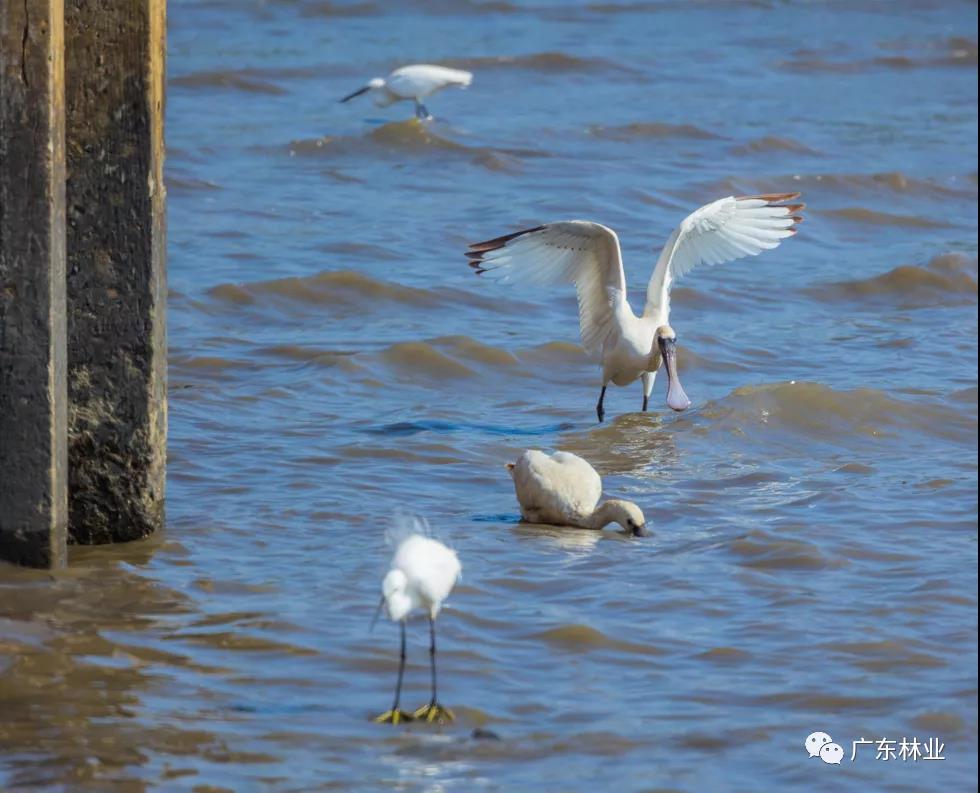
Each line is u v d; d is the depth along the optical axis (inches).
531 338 874.8
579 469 591.5
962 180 1306.6
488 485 641.0
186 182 1219.9
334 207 1170.0
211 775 399.2
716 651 475.2
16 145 488.1
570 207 1182.3
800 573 537.6
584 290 740.0
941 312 962.1
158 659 462.9
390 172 1284.4
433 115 1477.6
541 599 512.7
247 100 1549.0
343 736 419.5
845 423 725.3
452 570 421.1
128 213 527.5
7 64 485.4
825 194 1259.2
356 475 644.7
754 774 403.9
